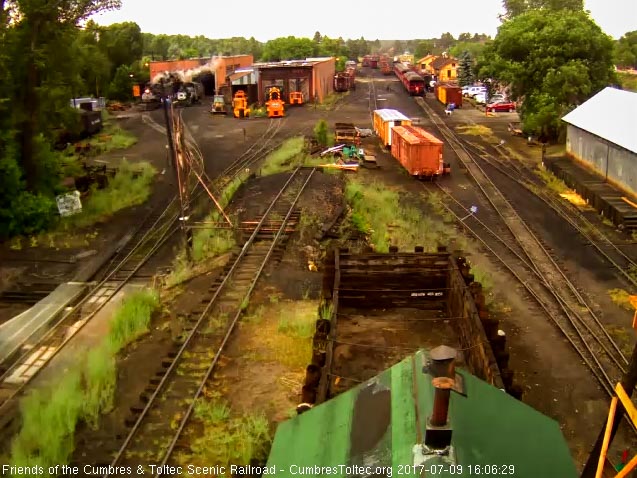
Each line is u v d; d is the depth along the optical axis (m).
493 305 17.84
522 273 20.27
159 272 21.62
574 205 28.30
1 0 27.27
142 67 72.94
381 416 5.65
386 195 28.95
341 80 78.69
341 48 138.38
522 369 14.52
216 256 21.64
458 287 13.30
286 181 29.33
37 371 15.43
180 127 23.00
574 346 15.38
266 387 13.08
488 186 31.39
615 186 28.67
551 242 23.19
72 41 30.83
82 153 41.28
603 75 45.34
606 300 18.22
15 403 14.09
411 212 26.59
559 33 44.59
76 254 23.77
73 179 33.50
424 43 196.88
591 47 45.19
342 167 33.94
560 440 5.70
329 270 14.75
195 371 13.71
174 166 22.56
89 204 29.31
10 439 12.61
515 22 48.78
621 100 33.28
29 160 28.23
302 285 18.52
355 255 14.77
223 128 50.69
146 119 57.97
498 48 47.97
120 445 11.45
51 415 12.05
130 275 21.25
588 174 31.34
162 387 13.05
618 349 15.20
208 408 12.20
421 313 14.63
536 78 45.06
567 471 5.37
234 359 14.23
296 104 65.12
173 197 30.62
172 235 25.16
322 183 29.52
